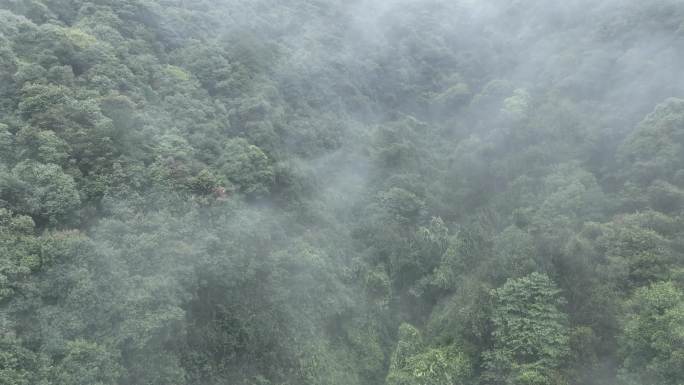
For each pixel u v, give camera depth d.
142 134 28.94
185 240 24.48
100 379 18.33
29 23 31.47
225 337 25.56
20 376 16.48
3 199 21.34
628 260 26.06
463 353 26.61
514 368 23.73
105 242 21.64
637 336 21.48
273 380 26.59
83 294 19.48
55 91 26.78
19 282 18.77
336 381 28.50
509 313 25.69
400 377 26.28
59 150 24.44
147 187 26.41
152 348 20.84
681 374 19.52
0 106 26.11
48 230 21.58
